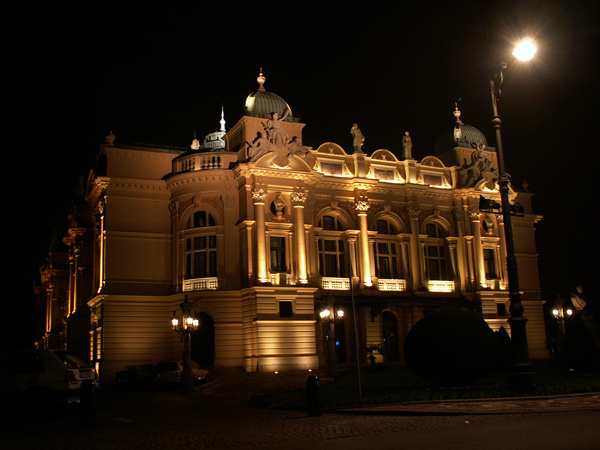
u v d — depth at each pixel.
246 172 42.00
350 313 44.47
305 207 44.09
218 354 40.72
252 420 17.80
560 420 14.04
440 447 11.16
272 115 43.94
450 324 23.75
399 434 13.22
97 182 42.59
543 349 54.28
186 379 30.56
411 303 45.62
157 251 43.16
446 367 23.41
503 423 14.04
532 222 56.44
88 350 52.50
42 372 18.67
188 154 43.72
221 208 42.81
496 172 52.44
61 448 13.01
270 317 40.38
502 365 34.34
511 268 21.72
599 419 13.91
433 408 17.72
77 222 56.09
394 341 47.25
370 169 47.91
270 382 33.50
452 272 49.56
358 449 11.41
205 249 42.56
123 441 13.91
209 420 18.61
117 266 41.81
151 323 42.06
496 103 23.16
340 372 37.25
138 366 36.56
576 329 29.70
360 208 46.41
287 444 12.66
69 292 59.09
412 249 48.12
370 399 20.50
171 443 13.41
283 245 42.97
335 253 45.84
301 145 45.22
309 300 42.03
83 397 17.02
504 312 50.38
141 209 43.31
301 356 40.72
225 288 41.62
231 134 46.38
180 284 42.31
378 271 47.28
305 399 22.06
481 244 50.31
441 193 50.28
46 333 66.50
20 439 14.42
